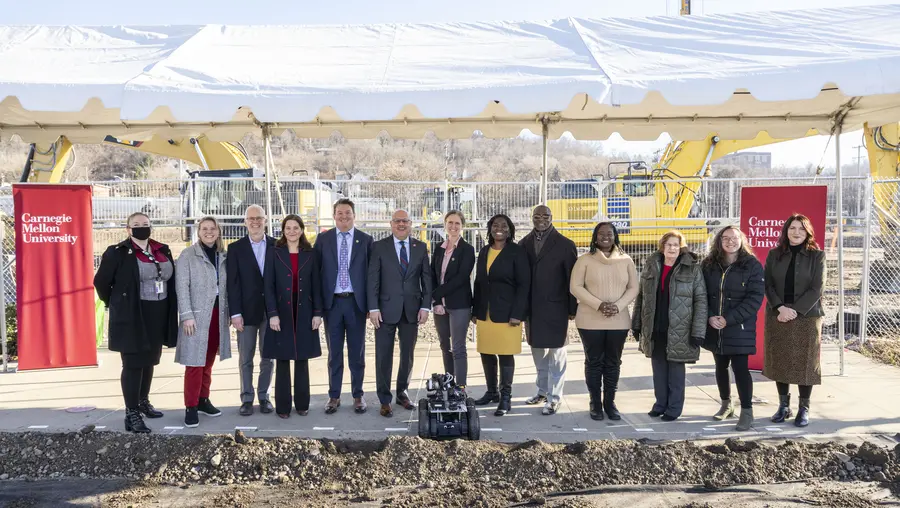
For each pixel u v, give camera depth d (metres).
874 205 11.59
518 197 10.78
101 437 5.07
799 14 6.61
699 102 4.96
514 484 4.48
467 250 5.91
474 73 5.51
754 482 4.51
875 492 4.35
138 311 5.23
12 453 4.87
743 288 5.41
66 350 7.50
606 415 5.80
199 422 5.63
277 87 5.25
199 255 5.48
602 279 5.64
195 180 10.55
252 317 5.64
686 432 5.40
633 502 4.23
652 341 5.75
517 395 6.54
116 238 11.66
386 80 5.41
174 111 5.11
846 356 8.12
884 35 5.70
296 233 5.65
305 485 4.51
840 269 7.20
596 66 5.42
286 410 5.76
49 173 10.70
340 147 79.06
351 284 5.82
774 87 4.95
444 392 5.13
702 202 11.32
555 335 5.80
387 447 4.84
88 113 7.12
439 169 69.12
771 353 5.70
